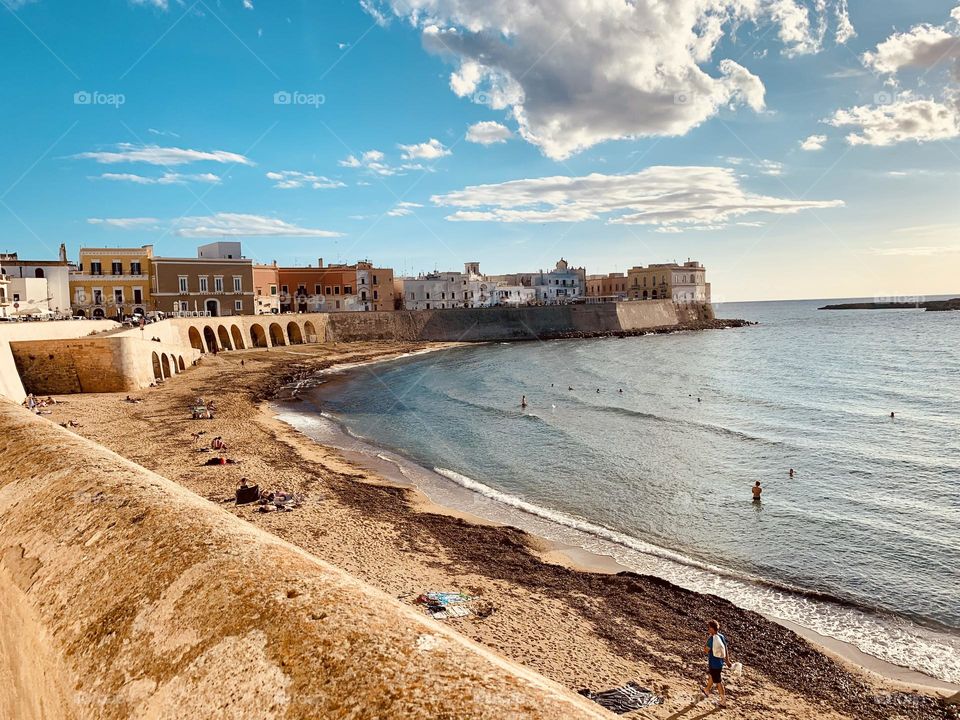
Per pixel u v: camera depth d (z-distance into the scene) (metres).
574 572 21.62
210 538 3.34
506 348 114.00
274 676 2.23
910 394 63.84
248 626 2.52
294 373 73.31
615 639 16.97
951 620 19.27
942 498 31.56
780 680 15.44
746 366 89.56
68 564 3.56
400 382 72.62
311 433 44.53
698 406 59.03
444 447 41.97
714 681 14.55
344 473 33.06
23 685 3.74
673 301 163.12
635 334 144.88
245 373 68.31
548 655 15.83
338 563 20.56
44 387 45.19
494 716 1.85
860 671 16.12
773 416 53.75
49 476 4.69
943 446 42.41
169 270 85.75
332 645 2.31
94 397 45.16
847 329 162.75
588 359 97.75
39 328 46.72
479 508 29.47
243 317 89.31
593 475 35.62
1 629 4.17
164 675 2.50
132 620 2.88
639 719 13.39
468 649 2.45
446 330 122.88
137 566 3.23
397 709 1.90
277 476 30.38
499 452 40.84
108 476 4.52
